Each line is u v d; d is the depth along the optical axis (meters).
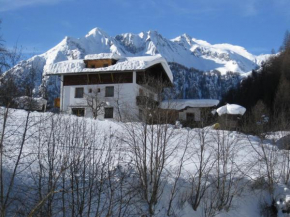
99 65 47.25
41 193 13.27
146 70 45.22
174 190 16.03
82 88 45.91
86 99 43.16
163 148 16.72
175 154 19.33
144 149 16.31
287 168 19.89
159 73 47.50
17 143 14.85
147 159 17.97
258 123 25.78
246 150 22.09
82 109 44.25
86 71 45.19
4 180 13.78
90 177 14.35
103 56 46.97
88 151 14.38
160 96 18.34
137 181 15.78
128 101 42.66
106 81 45.31
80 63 46.69
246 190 18.89
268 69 69.38
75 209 13.72
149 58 46.62
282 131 23.75
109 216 13.20
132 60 45.94
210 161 19.47
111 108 43.72
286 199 18.20
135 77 44.31
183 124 30.06
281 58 69.06
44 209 12.80
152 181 16.47
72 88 46.16
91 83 45.72
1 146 12.09
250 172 19.92
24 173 14.38
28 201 13.32
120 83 44.62
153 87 20.16
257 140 23.91
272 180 19.17
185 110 43.22
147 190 15.69
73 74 46.06
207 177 17.17
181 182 17.39
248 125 27.77
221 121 27.23
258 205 18.61
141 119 18.81
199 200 16.81
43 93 13.25
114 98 43.59
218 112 33.66
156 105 18.50
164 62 46.62
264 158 19.83
